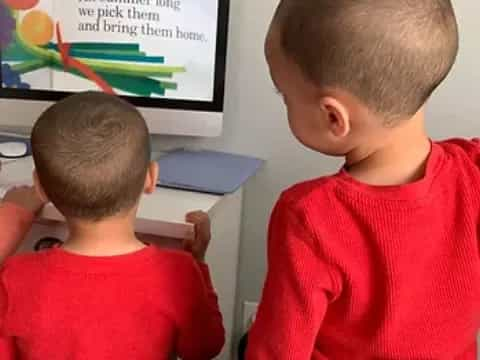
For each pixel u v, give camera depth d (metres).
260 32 1.42
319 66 0.71
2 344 0.93
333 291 0.76
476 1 1.31
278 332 0.76
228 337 1.54
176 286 0.93
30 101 1.37
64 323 0.89
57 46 1.34
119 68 1.34
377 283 0.76
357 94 0.71
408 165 0.77
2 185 1.20
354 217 0.75
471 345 0.87
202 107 1.34
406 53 0.68
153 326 0.92
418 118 0.77
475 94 1.36
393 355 0.79
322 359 0.83
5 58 1.36
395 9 0.67
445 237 0.77
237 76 1.46
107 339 0.90
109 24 1.32
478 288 0.79
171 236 1.07
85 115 0.88
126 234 0.93
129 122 0.90
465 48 1.34
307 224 0.75
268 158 1.50
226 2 1.30
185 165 1.38
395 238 0.74
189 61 1.33
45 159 0.88
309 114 0.75
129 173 0.89
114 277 0.89
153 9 1.31
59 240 1.12
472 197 0.78
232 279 1.52
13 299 0.90
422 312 0.78
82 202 0.89
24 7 1.33
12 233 1.03
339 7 0.68
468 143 0.85
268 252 0.81
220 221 1.28
